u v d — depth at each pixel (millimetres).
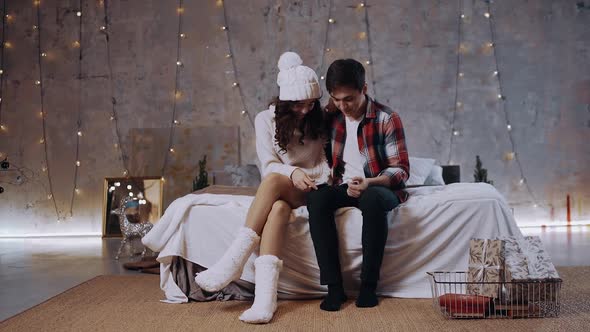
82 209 6715
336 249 2738
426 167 5211
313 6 6633
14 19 6773
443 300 2482
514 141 6594
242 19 6680
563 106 6617
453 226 2873
